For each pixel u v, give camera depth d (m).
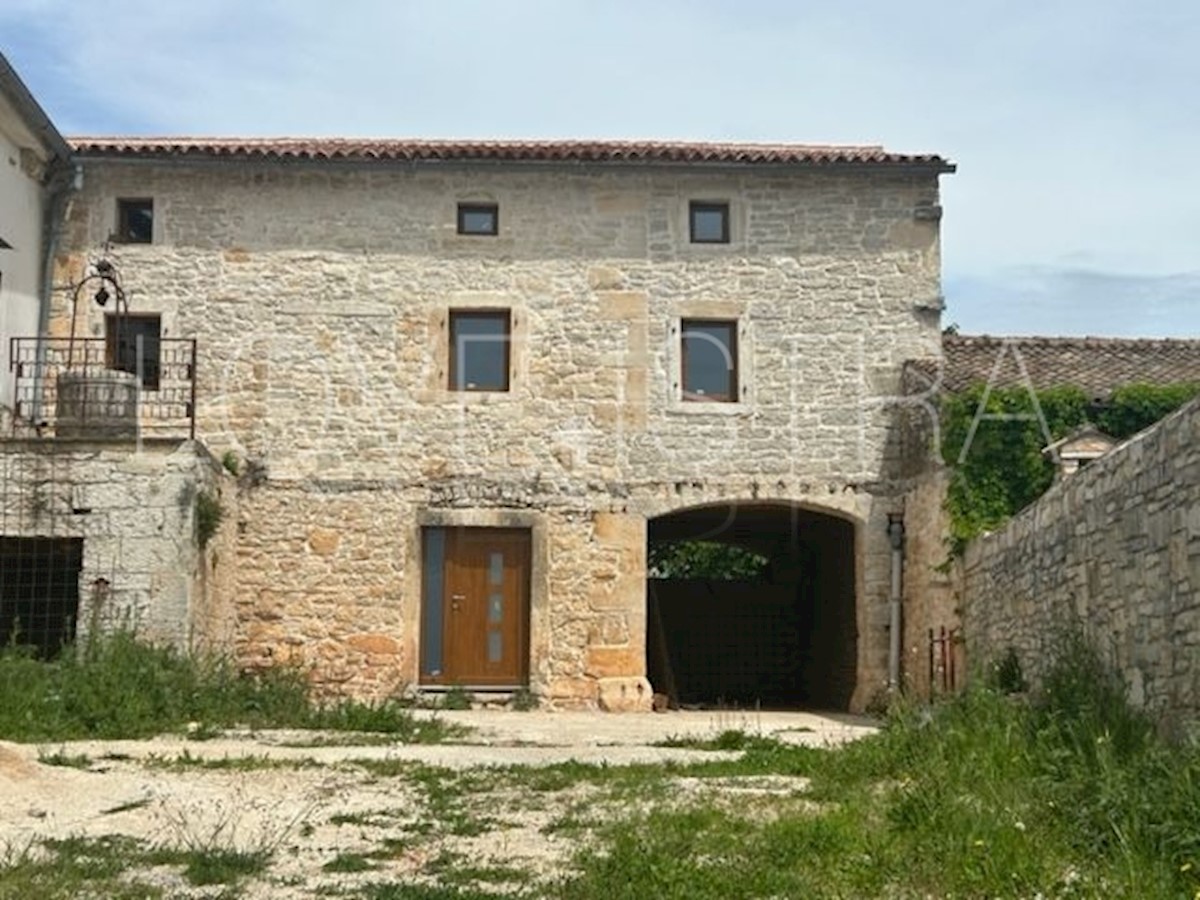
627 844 5.66
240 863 5.41
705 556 28.91
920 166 15.16
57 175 14.86
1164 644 7.14
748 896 5.06
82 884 5.04
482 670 14.80
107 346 14.88
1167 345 15.35
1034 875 5.09
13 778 7.01
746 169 15.17
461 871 5.39
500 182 15.27
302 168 15.07
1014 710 8.05
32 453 12.52
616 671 14.72
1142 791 5.74
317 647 14.63
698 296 15.19
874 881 5.21
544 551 14.84
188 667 11.33
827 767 8.03
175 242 15.02
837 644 16.64
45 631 12.82
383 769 8.12
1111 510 8.09
